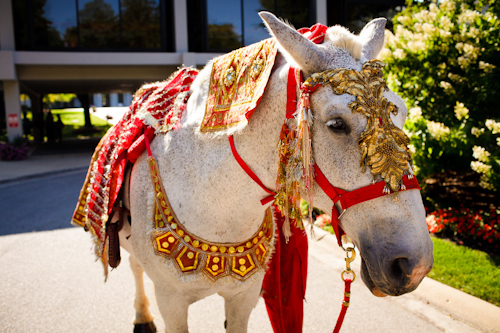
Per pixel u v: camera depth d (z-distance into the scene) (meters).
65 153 15.39
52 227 5.36
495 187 4.18
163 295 1.68
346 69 1.15
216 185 1.50
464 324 2.75
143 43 14.87
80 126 30.44
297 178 1.17
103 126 31.17
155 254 1.55
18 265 4.03
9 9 13.30
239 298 1.75
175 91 1.86
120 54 13.98
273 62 1.31
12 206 6.63
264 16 1.20
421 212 1.13
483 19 4.71
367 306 3.13
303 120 1.14
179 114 1.71
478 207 5.07
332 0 15.57
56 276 3.76
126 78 14.95
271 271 1.98
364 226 1.16
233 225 1.54
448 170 5.41
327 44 1.25
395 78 5.04
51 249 4.50
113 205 1.79
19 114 13.89
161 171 1.65
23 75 14.01
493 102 4.54
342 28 1.31
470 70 4.59
